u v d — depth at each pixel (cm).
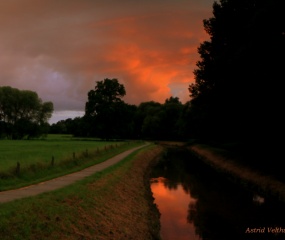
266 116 2700
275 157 3056
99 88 9881
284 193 2238
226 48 3794
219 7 4153
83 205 1502
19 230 1053
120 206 1817
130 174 2995
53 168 2689
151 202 2306
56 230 1172
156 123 12100
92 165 3269
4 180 1995
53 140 9569
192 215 2042
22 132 9956
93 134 9812
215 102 4075
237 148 5059
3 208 1170
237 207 2233
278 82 2430
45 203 1333
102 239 1297
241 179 3145
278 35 2628
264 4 2942
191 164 5031
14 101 10019
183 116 10012
